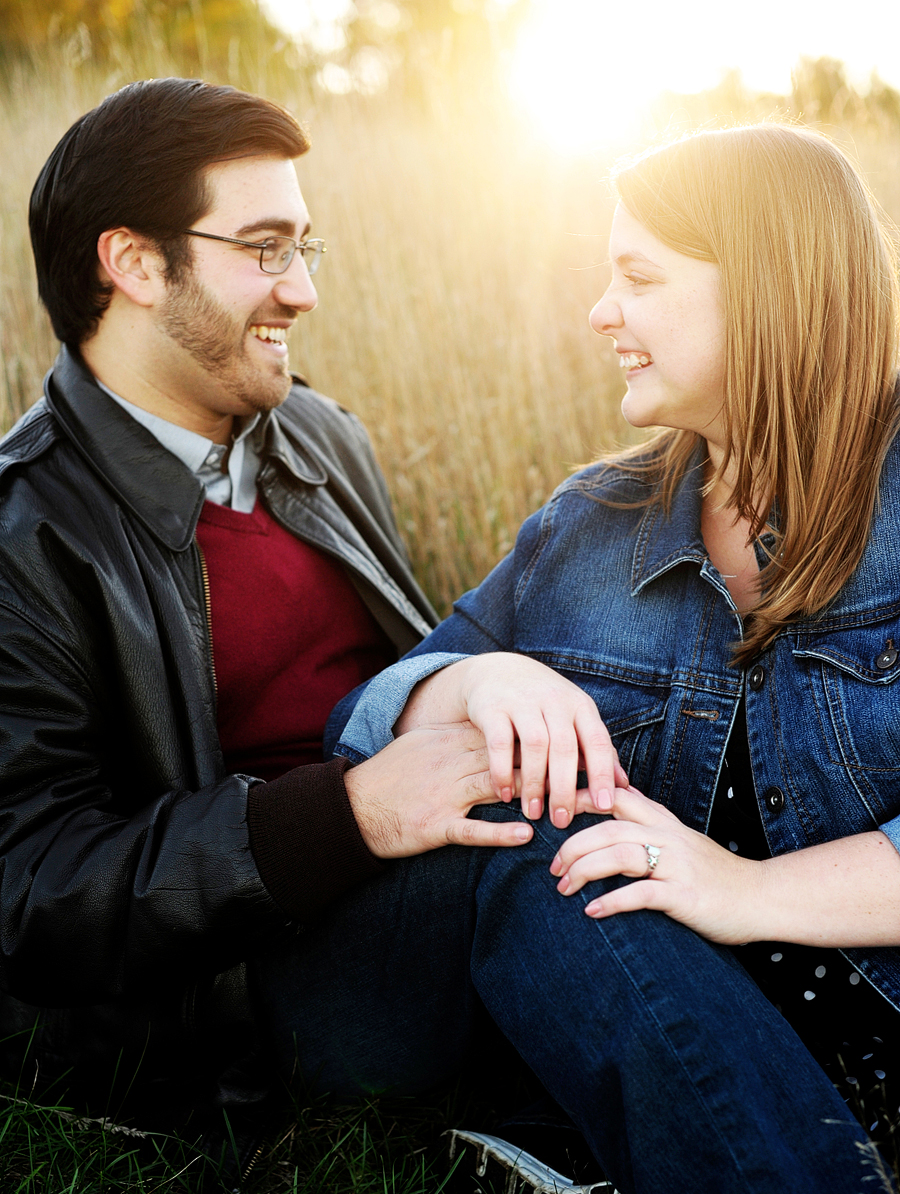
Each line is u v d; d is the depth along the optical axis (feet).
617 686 4.35
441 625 5.08
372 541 6.05
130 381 5.00
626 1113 3.17
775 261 3.76
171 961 3.80
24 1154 3.99
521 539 4.95
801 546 3.87
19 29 15.85
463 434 9.46
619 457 4.90
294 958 4.12
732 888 3.43
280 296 4.98
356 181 12.23
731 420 3.99
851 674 3.78
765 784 3.92
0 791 3.99
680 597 4.33
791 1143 3.06
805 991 3.86
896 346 3.99
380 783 3.79
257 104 4.82
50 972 3.82
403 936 3.88
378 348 10.25
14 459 4.41
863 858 3.48
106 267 4.78
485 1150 3.77
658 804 3.76
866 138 12.76
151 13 15.25
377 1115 4.18
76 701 4.17
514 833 3.57
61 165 4.78
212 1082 4.20
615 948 3.32
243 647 5.05
